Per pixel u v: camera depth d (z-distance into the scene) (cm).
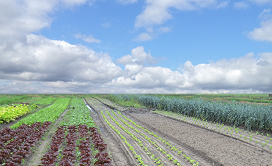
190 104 1889
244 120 1361
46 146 897
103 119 1722
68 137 929
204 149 875
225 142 987
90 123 1391
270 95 3039
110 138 1082
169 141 1025
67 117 1731
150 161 761
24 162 708
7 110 1611
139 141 993
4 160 679
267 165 713
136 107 2644
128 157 794
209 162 752
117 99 3544
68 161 641
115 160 759
